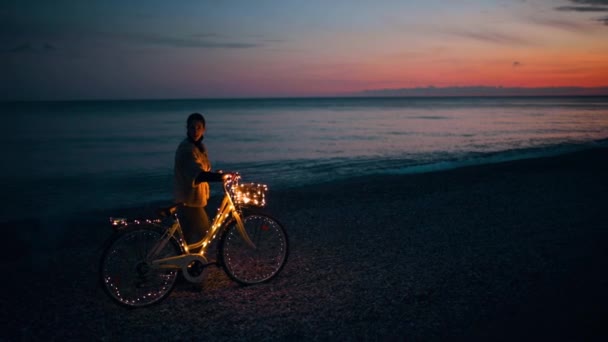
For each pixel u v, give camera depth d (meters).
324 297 4.30
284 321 3.78
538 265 5.05
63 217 9.52
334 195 11.11
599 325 3.44
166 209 4.18
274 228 4.87
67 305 4.29
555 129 42.88
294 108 154.12
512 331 3.44
